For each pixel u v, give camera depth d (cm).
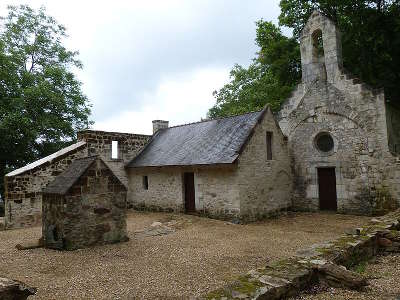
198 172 1374
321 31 1509
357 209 1338
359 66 1650
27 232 1126
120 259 738
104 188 895
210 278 593
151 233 1034
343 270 484
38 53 2189
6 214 1245
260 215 1312
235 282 438
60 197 838
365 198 1318
